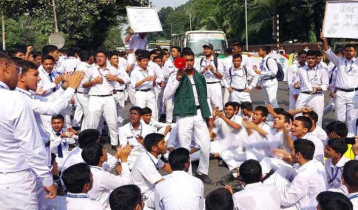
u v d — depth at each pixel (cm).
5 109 318
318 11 3353
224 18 4541
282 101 1384
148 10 1029
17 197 335
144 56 839
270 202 383
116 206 338
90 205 361
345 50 745
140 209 349
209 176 651
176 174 414
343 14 648
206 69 905
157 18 1034
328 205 314
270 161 548
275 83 969
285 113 575
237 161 616
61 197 365
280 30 3747
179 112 580
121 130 665
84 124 814
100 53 757
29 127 324
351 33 644
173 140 626
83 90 800
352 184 365
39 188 369
